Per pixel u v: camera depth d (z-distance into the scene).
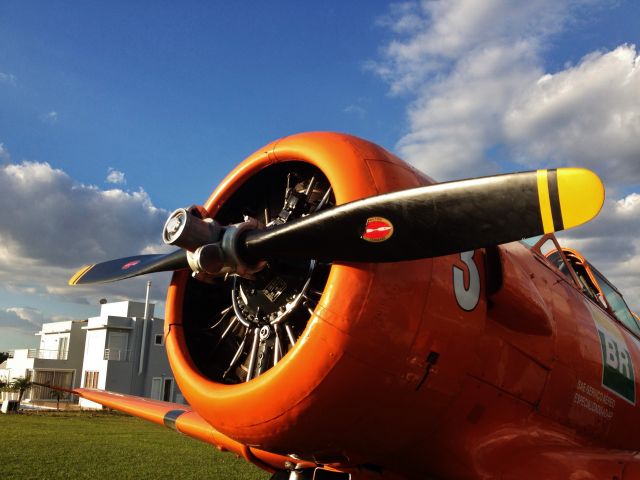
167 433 17.31
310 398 2.45
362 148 2.84
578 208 2.05
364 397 2.48
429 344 2.54
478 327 2.75
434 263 2.62
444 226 2.34
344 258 2.47
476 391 2.90
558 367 3.40
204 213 2.80
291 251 2.58
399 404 2.56
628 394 4.18
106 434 16.45
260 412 2.59
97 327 34.62
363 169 2.72
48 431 17.00
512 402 3.12
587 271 4.57
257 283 2.89
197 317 3.51
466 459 2.86
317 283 2.83
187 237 2.62
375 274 2.47
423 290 2.55
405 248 2.40
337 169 2.74
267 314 2.94
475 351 2.74
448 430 2.82
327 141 2.92
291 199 3.09
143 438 15.38
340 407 2.48
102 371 33.72
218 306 3.53
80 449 12.38
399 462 2.93
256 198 3.46
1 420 21.05
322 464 3.24
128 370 34.03
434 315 2.56
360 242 2.46
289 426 2.55
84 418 24.20
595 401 3.76
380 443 2.71
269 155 3.18
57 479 8.41
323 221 2.52
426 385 2.58
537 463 2.98
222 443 4.35
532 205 2.15
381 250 2.43
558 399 3.41
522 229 2.18
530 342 3.21
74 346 38.78
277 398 2.52
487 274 2.92
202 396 2.90
